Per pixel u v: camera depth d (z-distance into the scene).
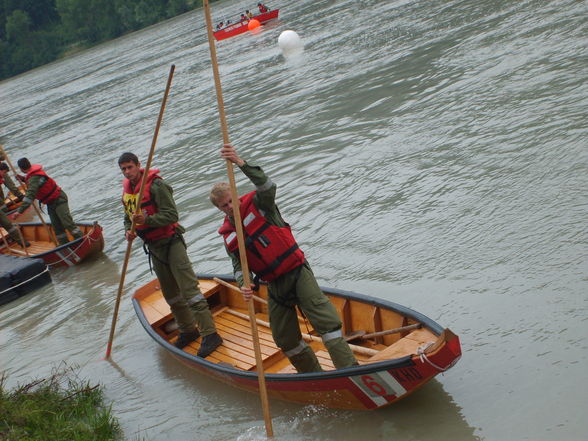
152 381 11.44
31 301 17.16
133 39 137.00
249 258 8.86
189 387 10.95
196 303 11.38
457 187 16.31
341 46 44.38
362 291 12.98
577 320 10.15
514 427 8.36
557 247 12.32
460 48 31.69
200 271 16.09
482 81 24.77
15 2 186.00
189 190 22.72
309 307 8.81
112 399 11.09
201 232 18.53
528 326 10.35
